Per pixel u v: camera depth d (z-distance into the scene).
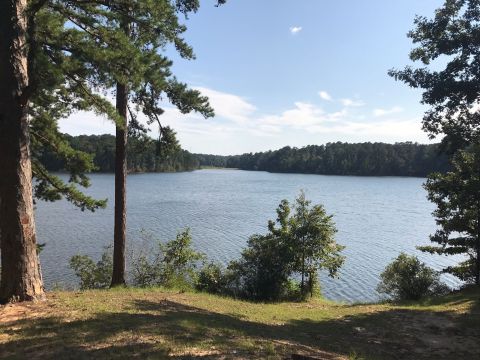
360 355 7.72
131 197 81.44
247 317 10.72
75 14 10.15
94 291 12.09
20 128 7.87
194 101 15.13
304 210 22.09
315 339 8.83
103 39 10.12
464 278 18.91
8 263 7.93
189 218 54.03
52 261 30.72
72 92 11.24
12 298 7.91
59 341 5.83
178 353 5.64
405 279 18.56
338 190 110.00
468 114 13.22
